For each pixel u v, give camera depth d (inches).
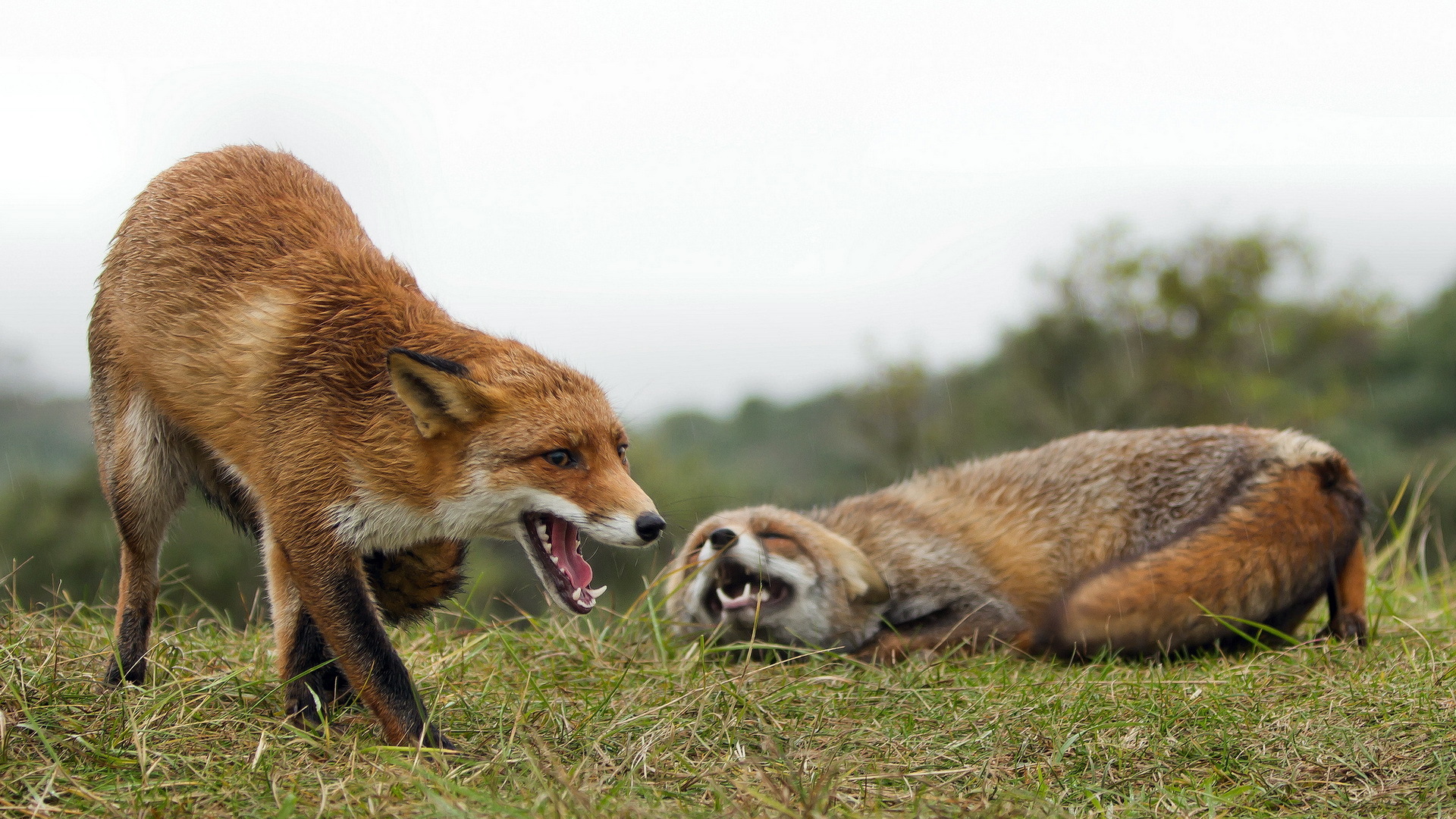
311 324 215.3
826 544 333.1
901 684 262.2
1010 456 386.3
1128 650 297.4
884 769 197.0
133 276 234.8
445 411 202.5
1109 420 1127.6
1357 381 1320.1
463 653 269.9
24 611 278.1
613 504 203.6
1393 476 1039.0
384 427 206.1
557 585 212.4
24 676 214.8
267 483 211.3
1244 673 263.4
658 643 291.1
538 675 266.2
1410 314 1412.4
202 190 239.9
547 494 204.7
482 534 216.4
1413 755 198.4
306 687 219.6
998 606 340.2
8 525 730.2
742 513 344.8
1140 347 1162.0
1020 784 193.6
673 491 906.7
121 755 187.8
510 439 203.9
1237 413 1101.7
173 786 176.9
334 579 204.7
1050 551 354.3
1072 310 1187.3
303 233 234.2
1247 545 303.6
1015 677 276.7
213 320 221.3
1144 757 207.3
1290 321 1194.0
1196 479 340.5
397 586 243.1
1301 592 310.7
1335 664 270.8
